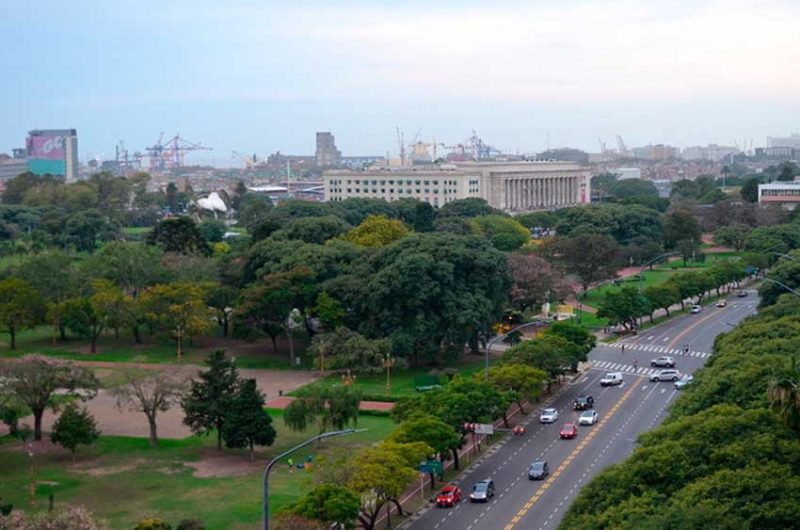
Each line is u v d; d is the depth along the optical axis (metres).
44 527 107.75
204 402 169.25
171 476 155.12
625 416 188.75
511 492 144.12
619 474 104.38
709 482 93.62
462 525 130.50
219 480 153.00
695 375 162.75
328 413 172.00
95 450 169.88
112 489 148.62
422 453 137.12
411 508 138.62
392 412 170.38
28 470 158.38
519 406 193.12
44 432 181.38
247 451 169.12
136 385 172.00
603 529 92.88
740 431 105.44
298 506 118.88
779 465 95.75
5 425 187.12
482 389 167.12
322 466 134.25
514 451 166.62
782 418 101.50
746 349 156.00
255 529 130.25
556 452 165.00
